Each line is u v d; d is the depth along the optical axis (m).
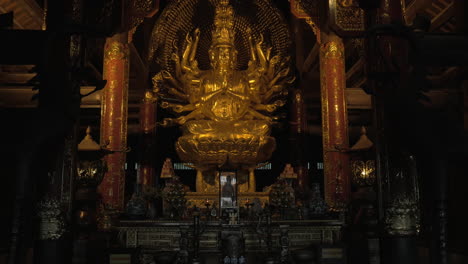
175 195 11.95
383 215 7.46
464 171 7.62
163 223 10.74
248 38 17.84
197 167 15.18
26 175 6.41
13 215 6.27
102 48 14.91
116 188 12.54
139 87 19.09
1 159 6.51
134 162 22.44
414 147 6.86
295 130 20.31
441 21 13.26
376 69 7.77
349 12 11.36
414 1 13.44
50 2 7.16
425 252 8.34
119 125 12.97
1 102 13.52
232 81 15.98
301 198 13.58
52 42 6.77
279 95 17.88
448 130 6.75
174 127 23.06
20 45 6.68
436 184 6.71
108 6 8.88
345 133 13.45
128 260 9.23
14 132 6.48
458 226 7.85
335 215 12.34
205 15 17.62
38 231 6.80
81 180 10.41
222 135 14.45
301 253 9.46
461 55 6.67
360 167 11.07
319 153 22.67
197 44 17.00
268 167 23.06
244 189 15.03
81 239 8.84
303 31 20.11
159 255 9.32
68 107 6.93
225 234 10.35
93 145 11.10
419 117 6.76
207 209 11.84
